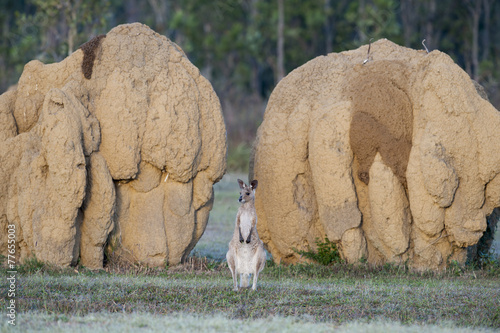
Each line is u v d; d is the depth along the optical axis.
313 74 50.56
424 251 44.47
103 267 44.12
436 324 29.91
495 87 127.19
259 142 50.53
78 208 41.69
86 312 30.45
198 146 46.12
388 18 125.00
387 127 45.16
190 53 138.50
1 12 144.75
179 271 44.50
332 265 46.25
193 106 46.09
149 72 45.72
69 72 45.50
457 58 142.25
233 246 35.91
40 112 45.62
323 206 46.22
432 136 43.59
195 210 47.50
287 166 48.09
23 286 35.25
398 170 44.78
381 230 44.62
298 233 47.84
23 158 42.00
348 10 137.12
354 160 46.47
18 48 114.50
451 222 43.81
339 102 47.28
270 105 51.16
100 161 43.09
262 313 31.41
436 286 38.97
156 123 44.69
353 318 30.80
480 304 34.19
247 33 146.75
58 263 41.03
